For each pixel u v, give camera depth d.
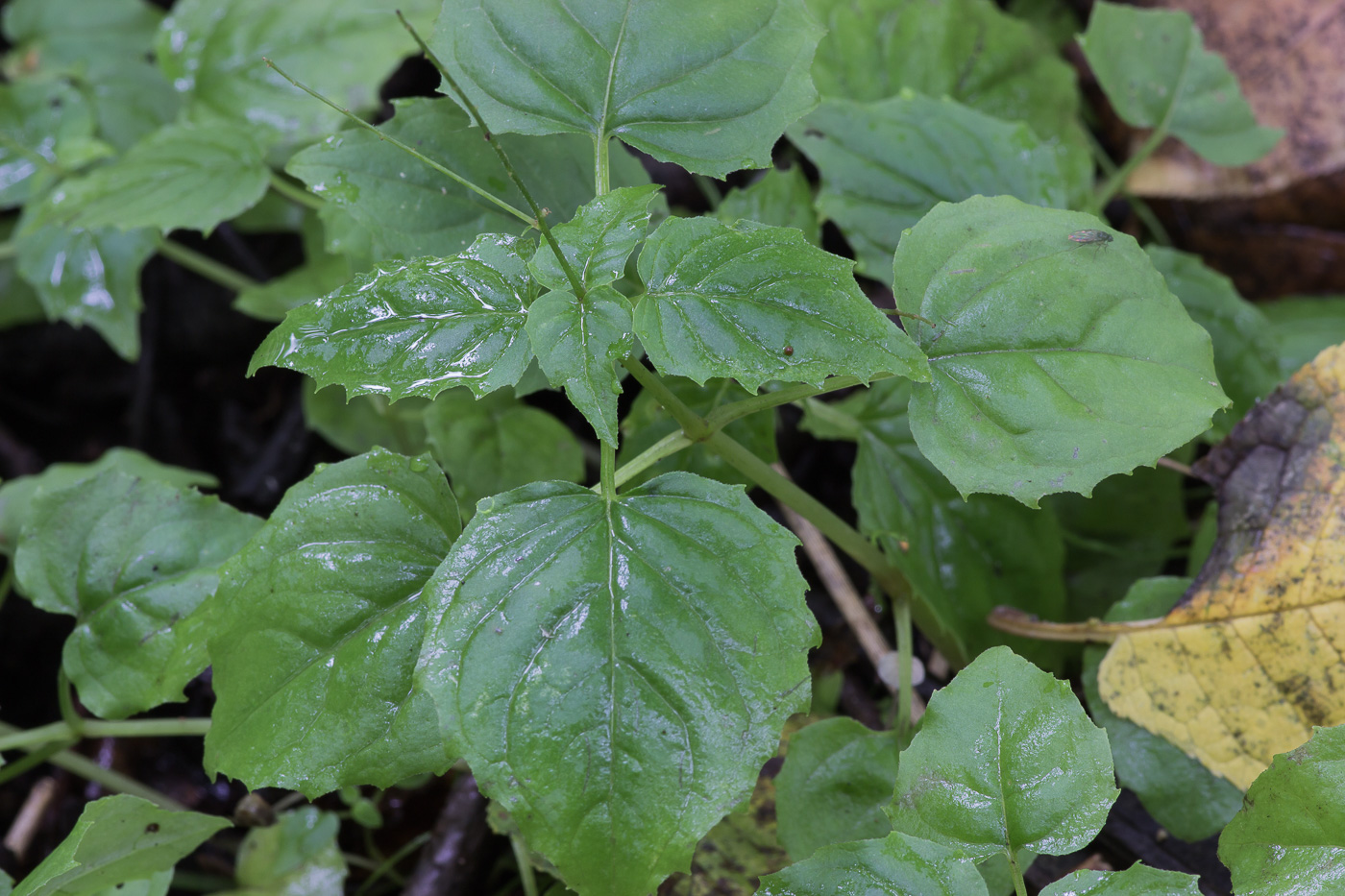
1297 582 0.67
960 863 0.62
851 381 0.64
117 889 0.67
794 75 0.65
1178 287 0.73
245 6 0.79
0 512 0.74
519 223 0.67
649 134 0.65
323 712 0.63
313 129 0.77
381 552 0.64
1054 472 0.63
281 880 0.71
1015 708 0.63
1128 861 0.69
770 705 0.61
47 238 0.76
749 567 0.62
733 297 0.62
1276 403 0.67
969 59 0.75
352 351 0.62
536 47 0.65
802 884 0.63
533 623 0.61
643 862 0.61
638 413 0.70
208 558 0.68
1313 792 0.63
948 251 0.64
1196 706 0.67
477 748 0.61
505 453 0.72
